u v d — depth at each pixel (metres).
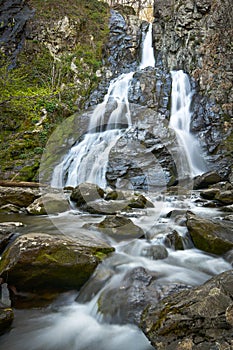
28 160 10.53
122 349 2.49
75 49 17.06
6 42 15.99
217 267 3.66
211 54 13.52
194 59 14.35
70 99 13.84
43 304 3.12
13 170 10.20
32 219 5.60
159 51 17.19
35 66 15.21
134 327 2.59
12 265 3.07
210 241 4.02
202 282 3.27
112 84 14.82
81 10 19.02
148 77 14.05
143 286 3.07
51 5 17.94
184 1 15.58
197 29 14.75
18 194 6.94
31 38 16.30
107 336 2.64
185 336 2.23
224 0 13.59
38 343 2.61
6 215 6.09
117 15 19.97
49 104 11.63
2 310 2.71
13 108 9.93
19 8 17.30
